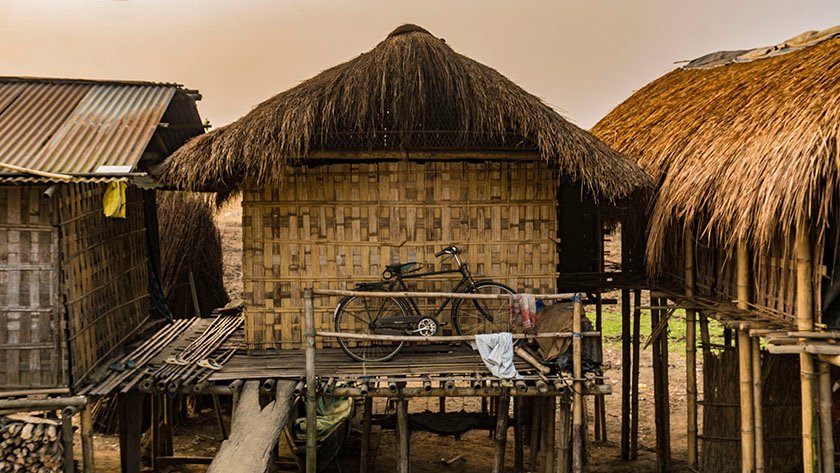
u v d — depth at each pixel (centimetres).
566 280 1175
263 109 947
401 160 992
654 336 1112
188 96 1183
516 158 988
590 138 991
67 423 815
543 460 974
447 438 1307
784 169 762
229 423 1366
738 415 1030
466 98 939
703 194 915
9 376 824
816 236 782
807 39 1157
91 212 919
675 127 1135
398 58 940
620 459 1234
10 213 816
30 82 1086
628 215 1215
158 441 1096
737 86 1102
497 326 997
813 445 796
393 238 997
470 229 1002
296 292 998
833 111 750
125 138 941
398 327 955
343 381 882
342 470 1128
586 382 882
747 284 927
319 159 998
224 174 955
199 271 1481
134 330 1079
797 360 991
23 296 822
